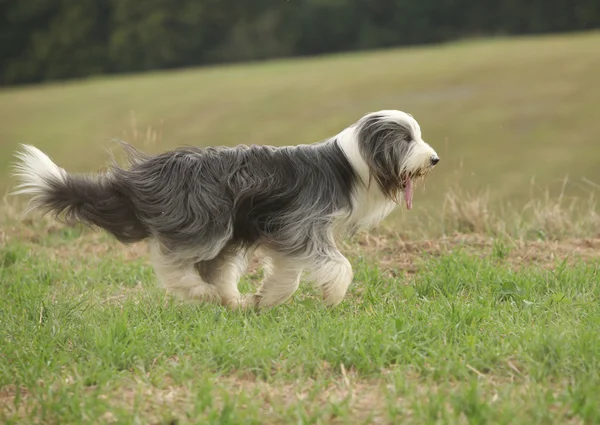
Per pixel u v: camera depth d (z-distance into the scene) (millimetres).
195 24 66125
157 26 65750
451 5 63188
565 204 15805
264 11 66500
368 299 8930
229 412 5738
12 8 70750
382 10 64562
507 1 62250
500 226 12695
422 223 13258
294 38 65875
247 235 8539
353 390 6344
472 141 28047
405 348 6918
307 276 8805
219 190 8375
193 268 8648
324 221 8438
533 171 23594
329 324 7621
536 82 35219
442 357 6730
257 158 8516
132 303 8984
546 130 28453
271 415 5883
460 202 13281
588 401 5738
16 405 6242
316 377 6656
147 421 5914
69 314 8617
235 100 39094
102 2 68500
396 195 8711
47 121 39688
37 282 10211
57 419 5949
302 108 35812
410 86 37469
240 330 7750
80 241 12938
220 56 66750
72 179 8625
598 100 31422
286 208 8438
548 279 9352
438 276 9547
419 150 8445
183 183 8422
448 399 5973
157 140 13508
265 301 8734
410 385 6172
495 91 34531
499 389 6152
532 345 6785
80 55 68312
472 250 11320
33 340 7688
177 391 6449
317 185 8500
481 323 7754
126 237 8750
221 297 8812
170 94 42969
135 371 6855
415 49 54062
